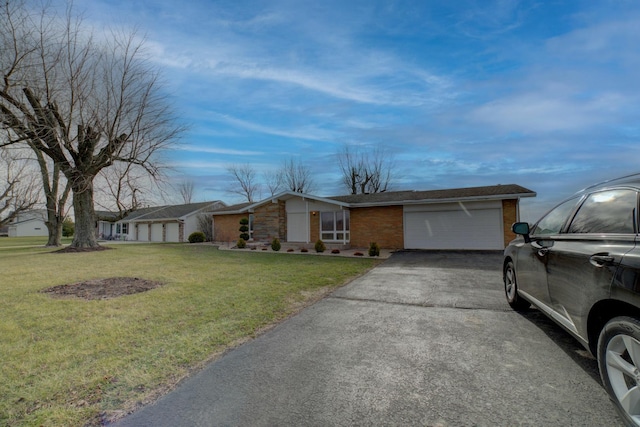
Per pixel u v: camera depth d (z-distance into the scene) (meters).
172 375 2.78
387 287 6.49
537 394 2.41
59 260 11.91
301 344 3.47
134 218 34.03
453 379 2.64
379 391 2.47
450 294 5.79
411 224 15.89
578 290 2.61
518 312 4.60
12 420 2.13
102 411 2.25
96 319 4.32
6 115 12.78
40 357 3.11
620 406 2.03
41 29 13.12
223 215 24.97
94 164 15.48
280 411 2.22
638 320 1.93
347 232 17.48
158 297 5.57
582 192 3.18
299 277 7.60
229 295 5.72
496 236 14.33
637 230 2.19
